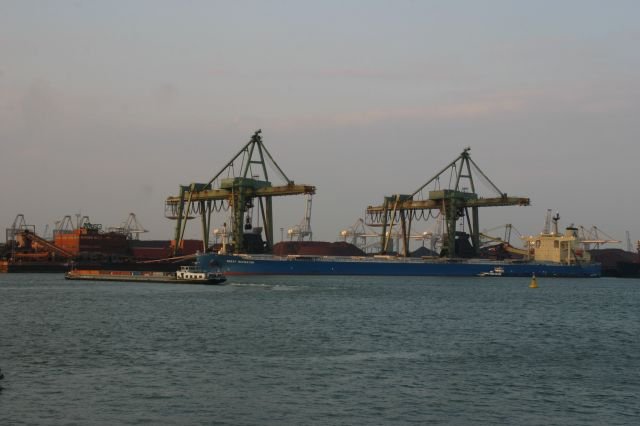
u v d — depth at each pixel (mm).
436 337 69938
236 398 42250
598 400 43188
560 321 89062
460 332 74562
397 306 106250
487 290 160500
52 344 62312
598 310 107875
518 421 38500
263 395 43062
